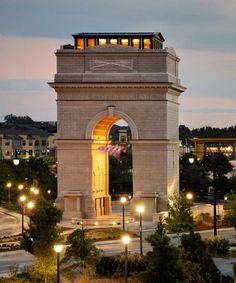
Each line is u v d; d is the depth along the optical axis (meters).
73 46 127.62
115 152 127.94
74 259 78.69
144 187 124.56
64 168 125.50
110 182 185.50
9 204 150.12
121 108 124.38
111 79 123.81
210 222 121.56
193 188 179.00
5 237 106.06
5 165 171.25
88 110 124.75
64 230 114.06
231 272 80.69
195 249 72.06
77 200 124.38
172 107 127.94
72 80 124.38
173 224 102.12
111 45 124.19
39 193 138.50
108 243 102.12
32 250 77.69
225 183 176.00
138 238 106.81
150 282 67.88
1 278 74.56
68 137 125.25
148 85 123.00
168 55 124.25
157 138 124.12
